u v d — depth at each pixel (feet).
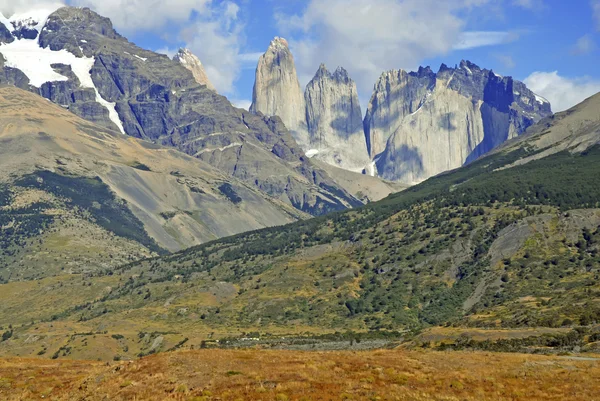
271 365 331.77
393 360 351.87
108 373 339.77
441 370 332.80
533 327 545.44
